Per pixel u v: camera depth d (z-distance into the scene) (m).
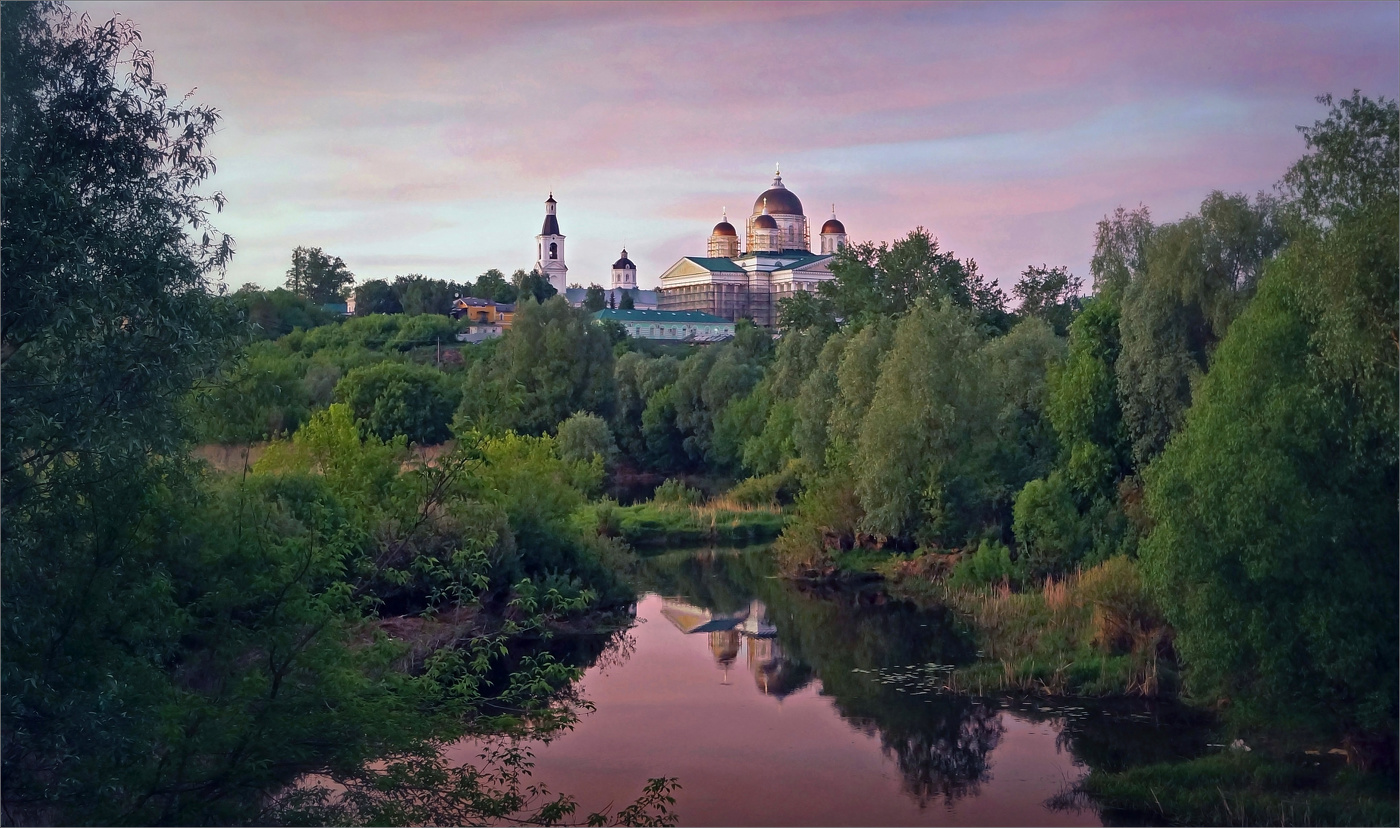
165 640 11.72
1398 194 15.27
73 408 10.41
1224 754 17.95
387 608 24.33
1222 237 27.38
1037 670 22.97
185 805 10.68
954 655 25.94
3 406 10.14
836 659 25.83
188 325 11.24
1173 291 27.97
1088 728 19.70
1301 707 16.42
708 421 69.56
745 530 47.91
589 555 32.16
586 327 72.56
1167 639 22.52
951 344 38.56
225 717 10.88
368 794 11.80
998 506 36.69
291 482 23.64
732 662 25.73
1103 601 23.47
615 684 23.66
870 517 37.94
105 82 11.60
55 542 11.14
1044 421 39.12
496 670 24.33
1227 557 16.73
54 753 10.45
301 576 11.95
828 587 35.47
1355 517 15.86
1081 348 31.86
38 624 10.62
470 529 23.53
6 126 10.86
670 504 53.09
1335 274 15.46
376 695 12.12
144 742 10.60
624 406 73.12
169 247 11.59
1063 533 30.30
